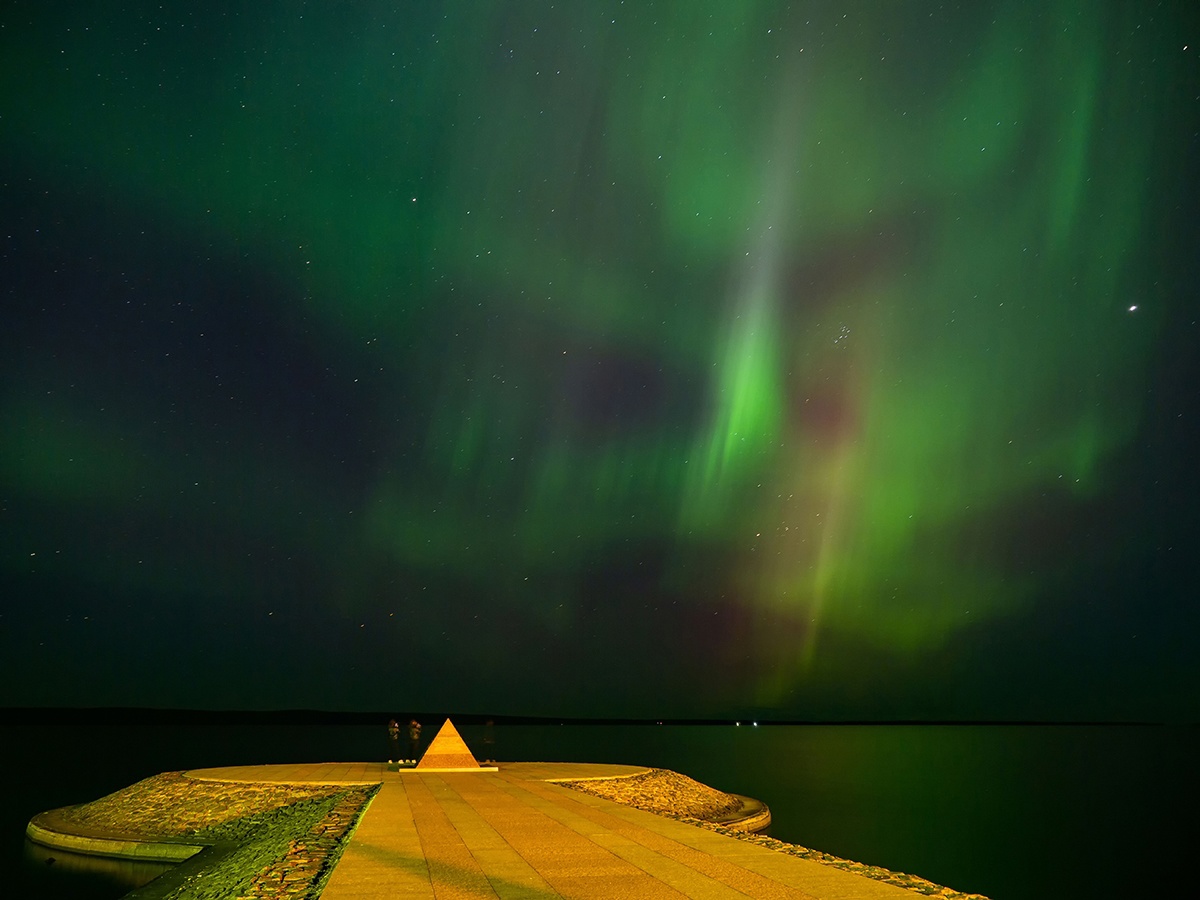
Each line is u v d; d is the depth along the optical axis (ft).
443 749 114.73
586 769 119.65
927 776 265.34
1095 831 152.87
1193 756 420.77
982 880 103.50
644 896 35.04
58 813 112.78
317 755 276.62
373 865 42.42
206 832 89.10
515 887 36.99
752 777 232.12
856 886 37.01
